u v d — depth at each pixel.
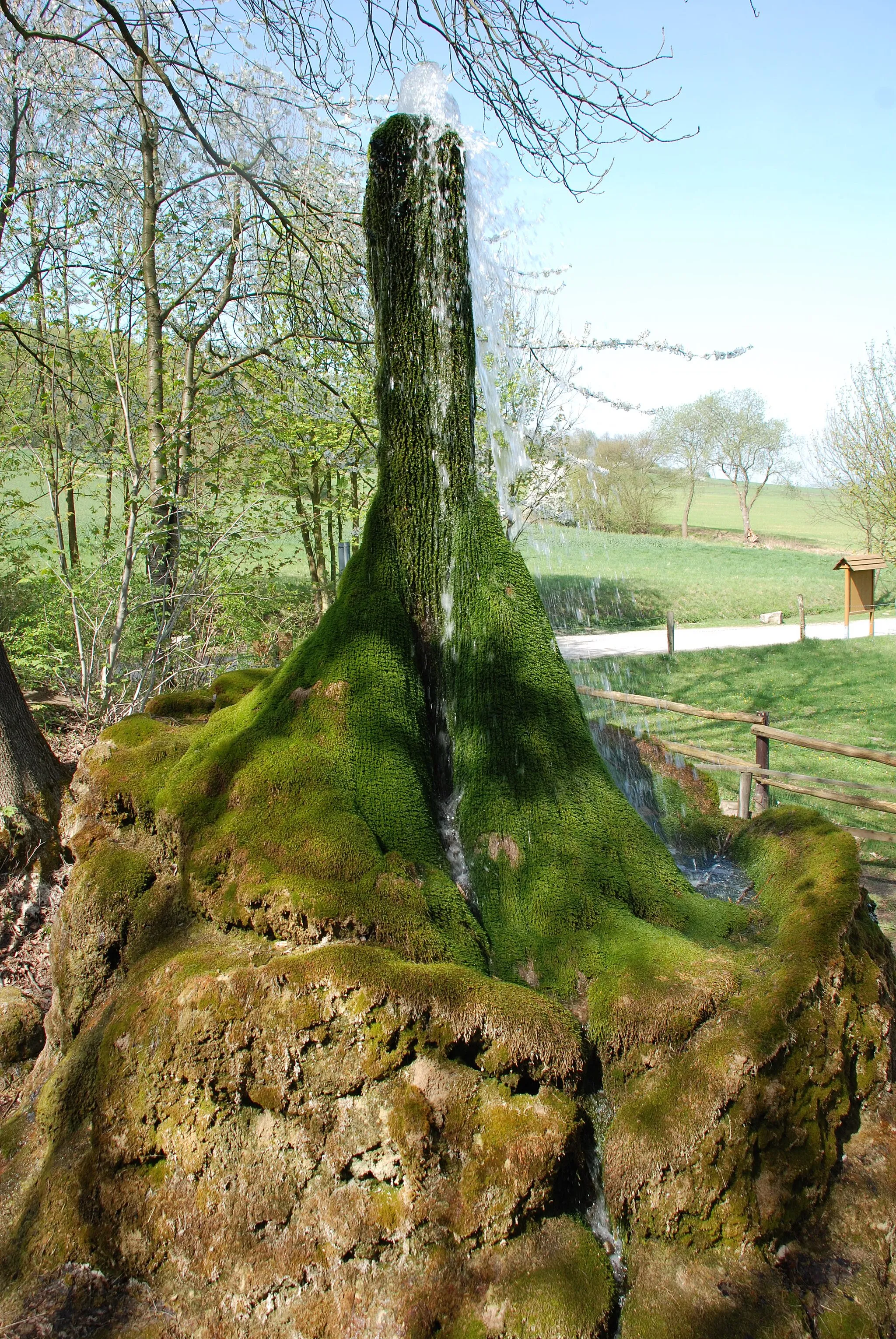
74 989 3.00
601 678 13.96
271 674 4.77
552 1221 2.21
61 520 7.76
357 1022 2.22
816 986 2.47
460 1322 2.03
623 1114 2.32
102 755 3.62
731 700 12.29
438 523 3.35
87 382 7.98
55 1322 2.18
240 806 2.89
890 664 14.20
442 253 3.24
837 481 23.08
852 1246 2.27
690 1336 2.01
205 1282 2.19
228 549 7.87
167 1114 2.30
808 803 7.67
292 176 7.33
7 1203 2.57
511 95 4.56
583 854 2.91
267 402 8.47
